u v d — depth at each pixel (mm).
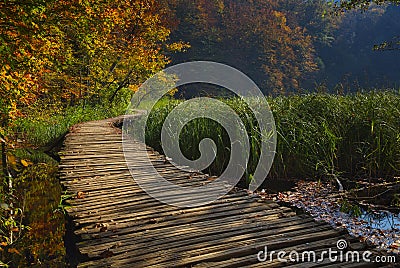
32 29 5281
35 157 8242
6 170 4742
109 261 2613
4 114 5480
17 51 5465
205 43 30625
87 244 2893
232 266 2533
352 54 38406
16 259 3809
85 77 13828
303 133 5629
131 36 16016
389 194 4438
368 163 5027
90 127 9859
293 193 4609
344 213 3783
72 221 3453
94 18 8047
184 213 3516
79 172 5023
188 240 2928
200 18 31031
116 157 5949
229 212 3518
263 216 3408
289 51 33750
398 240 2992
